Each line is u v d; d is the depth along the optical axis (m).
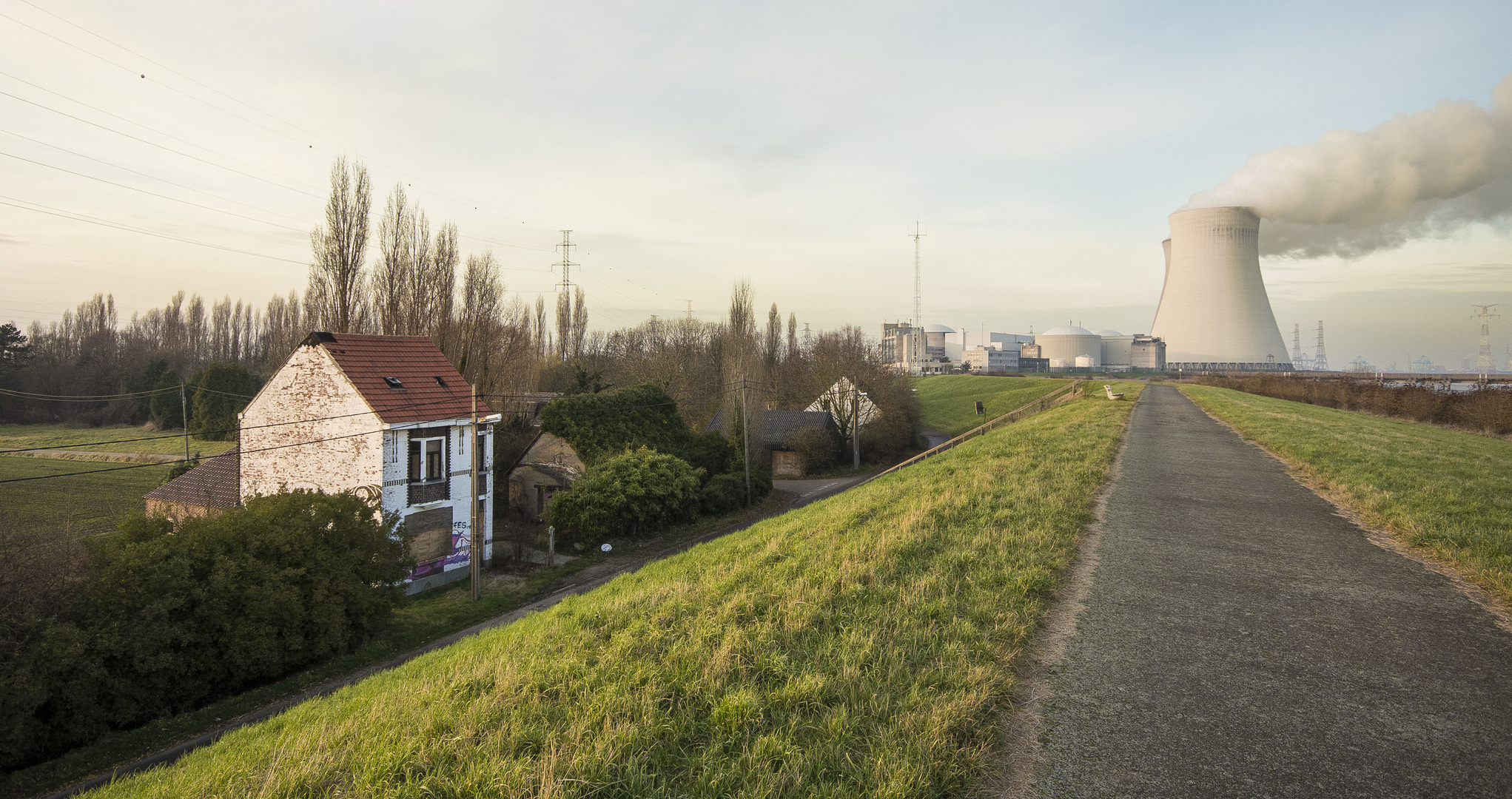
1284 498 13.83
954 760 4.71
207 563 15.22
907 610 7.64
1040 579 8.45
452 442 24.48
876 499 15.85
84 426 76.00
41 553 14.59
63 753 12.59
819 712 5.57
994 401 81.31
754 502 39.84
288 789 5.31
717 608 8.27
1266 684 5.89
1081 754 4.89
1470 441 24.62
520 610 20.94
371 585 18.42
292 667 16.34
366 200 32.38
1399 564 9.24
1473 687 5.77
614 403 37.34
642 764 4.95
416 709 6.64
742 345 50.69
